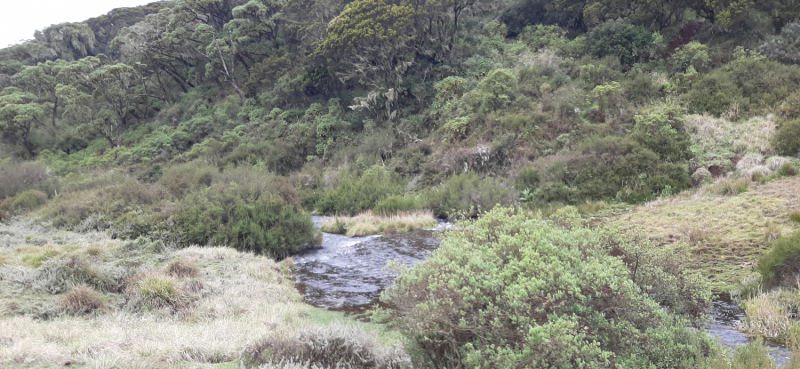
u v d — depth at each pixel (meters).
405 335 4.36
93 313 6.96
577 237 5.16
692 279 5.35
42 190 24.27
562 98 19.95
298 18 39.53
